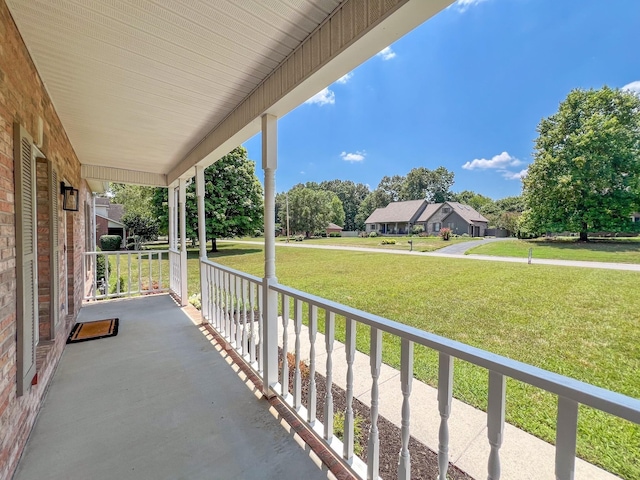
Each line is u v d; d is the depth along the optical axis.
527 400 2.20
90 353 3.01
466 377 2.57
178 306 4.81
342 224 40.47
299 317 1.90
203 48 1.88
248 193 15.19
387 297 5.62
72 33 1.74
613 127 9.03
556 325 3.83
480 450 1.66
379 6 1.31
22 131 1.71
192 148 4.03
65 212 3.39
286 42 1.81
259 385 2.42
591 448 1.67
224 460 1.61
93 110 2.83
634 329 3.64
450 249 14.92
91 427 1.88
